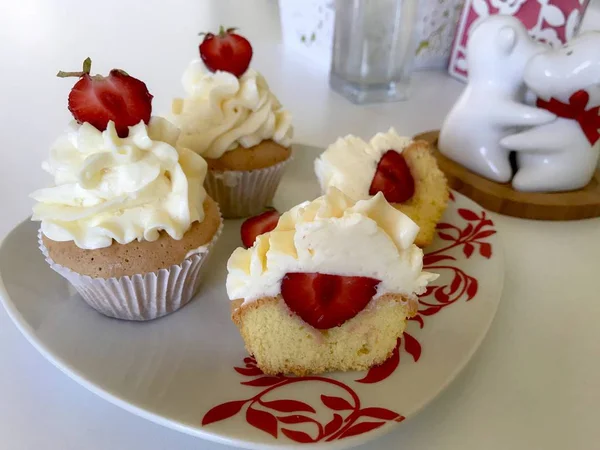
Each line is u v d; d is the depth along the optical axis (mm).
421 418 144
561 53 218
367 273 151
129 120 169
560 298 191
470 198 246
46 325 164
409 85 358
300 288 151
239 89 227
